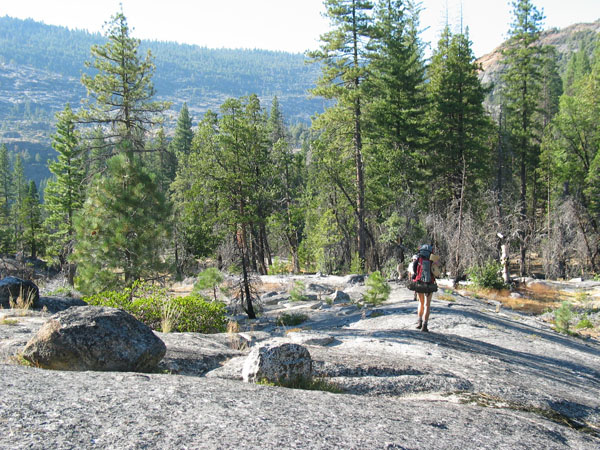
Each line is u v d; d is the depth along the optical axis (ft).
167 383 12.69
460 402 16.71
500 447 11.66
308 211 152.66
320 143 124.26
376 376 18.45
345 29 107.76
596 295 88.79
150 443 8.51
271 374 15.64
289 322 49.34
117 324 15.93
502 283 92.32
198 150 105.19
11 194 327.47
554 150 141.28
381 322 40.09
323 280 100.78
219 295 62.59
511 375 22.24
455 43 130.41
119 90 94.99
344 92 109.09
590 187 131.13
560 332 50.01
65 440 8.24
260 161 118.52
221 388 12.90
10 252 197.26
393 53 127.75
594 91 138.82
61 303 41.01
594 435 15.85
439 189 124.98
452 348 26.76
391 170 116.16
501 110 156.25
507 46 149.38
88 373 13.12
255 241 113.80
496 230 100.68
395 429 11.41
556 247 117.91
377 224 117.50
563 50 599.98
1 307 35.73
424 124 127.65
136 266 45.83
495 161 157.38
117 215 47.24
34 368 13.19
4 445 7.77
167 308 35.32
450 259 94.94
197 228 114.42
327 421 11.10
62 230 138.82
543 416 16.75
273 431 9.82
